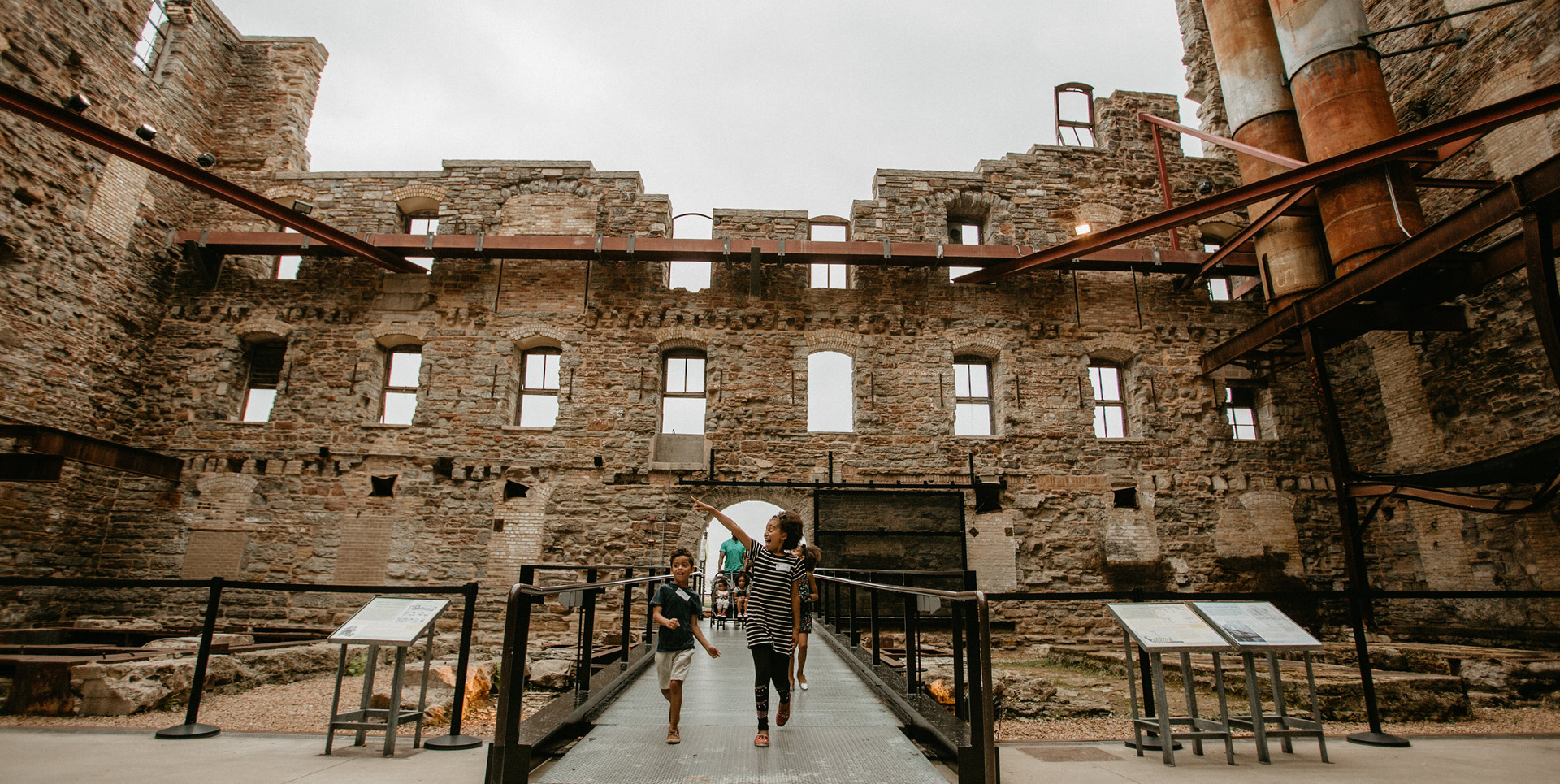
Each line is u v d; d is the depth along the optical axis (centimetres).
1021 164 1862
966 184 1836
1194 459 1622
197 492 1516
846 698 660
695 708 614
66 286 1389
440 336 1644
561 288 1689
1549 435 1245
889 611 1491
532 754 457
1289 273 1406
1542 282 872
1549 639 1199
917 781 427
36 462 1215
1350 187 1221
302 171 1862
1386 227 1181
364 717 560
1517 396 1300
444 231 1756
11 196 1287
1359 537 1210
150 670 817
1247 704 880
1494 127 1053
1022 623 1516
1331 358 1695
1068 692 860
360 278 1686
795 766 453
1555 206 890
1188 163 1884
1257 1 1510
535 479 1555
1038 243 1786
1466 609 1378
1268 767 538
